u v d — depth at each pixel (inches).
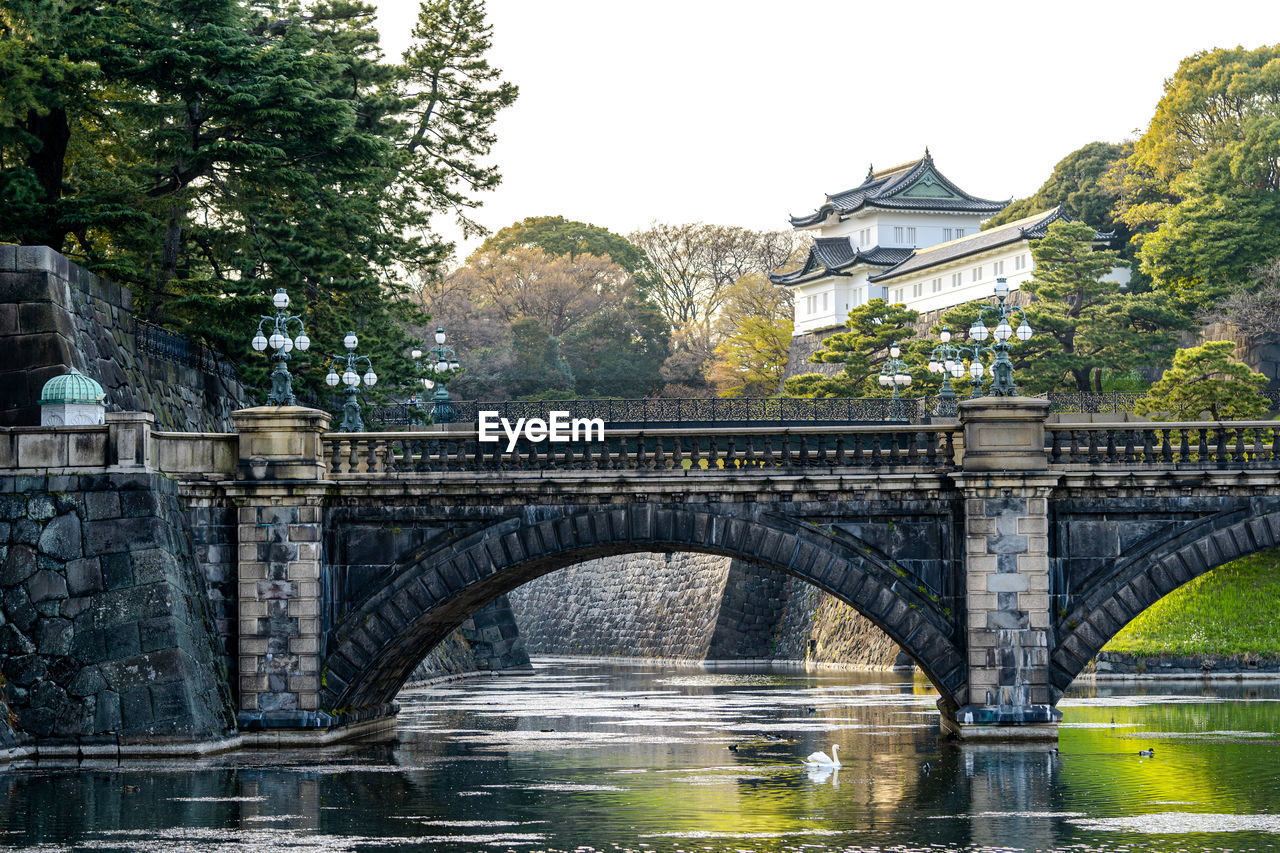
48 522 1573.6
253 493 1660.9
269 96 2134.6
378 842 1127.6
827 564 1684.3
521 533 1694.1
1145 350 3757.4
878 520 1686.8
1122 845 1109.7
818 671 3636.8
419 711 2416.3
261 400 2354.8
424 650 2016.5
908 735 1939.0
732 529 1690.5
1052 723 1658.5
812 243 5556.1
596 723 2164.1
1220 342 3164.4
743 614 4050.2
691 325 5944.9
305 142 2244.1
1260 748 1715.1
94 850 1095.6
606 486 1685.5
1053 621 1674.5
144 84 2114.9
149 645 1550.2
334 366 2469.2
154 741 1541.6
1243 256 3799.2
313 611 1668.3
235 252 2356.1
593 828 1190.9
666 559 4347.9
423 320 2928.2
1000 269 4606.3
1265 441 1676.9
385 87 2753.4
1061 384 3769.7
